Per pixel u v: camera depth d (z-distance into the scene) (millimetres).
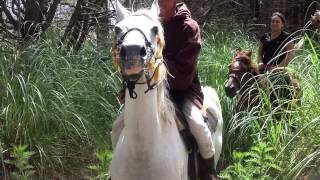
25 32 7406
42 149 5668
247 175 4828
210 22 9789
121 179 3270
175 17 3561
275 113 5676
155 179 3213
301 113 5410
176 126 3434
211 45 8219
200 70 7094
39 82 6023
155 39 2996
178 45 3574
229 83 6230
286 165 5141
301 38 6980
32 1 7387
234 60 6418
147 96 3084
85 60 7066
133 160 3211
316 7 12492
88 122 6145
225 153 6066
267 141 5699
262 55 7266
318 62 5730
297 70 6211
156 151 3199
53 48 6766
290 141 5047
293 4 12305
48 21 7512
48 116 5871
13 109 5754
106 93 6723
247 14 11414
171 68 3537
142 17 3025
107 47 7445
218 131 4391
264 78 6281
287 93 6160
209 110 4098
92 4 7867
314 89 5559
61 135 6070
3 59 6137
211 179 3801
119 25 2971
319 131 5102
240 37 9117
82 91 6383
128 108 3127
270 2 11953
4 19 7559
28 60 6270
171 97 3619
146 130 3146
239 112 6148
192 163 3607
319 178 3139
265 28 11188
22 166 4984
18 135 5719
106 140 6238
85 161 6125
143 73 2924
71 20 7578
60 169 5934
